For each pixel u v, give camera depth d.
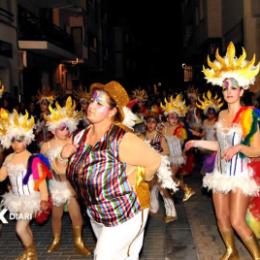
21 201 5.22
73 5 26.84
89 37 36.81
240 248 5.86
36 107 11.20
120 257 3.70
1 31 17.88
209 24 25.34
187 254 5.84
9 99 10.56
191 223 7.20
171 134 8.27
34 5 24.09
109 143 3.52
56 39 25.75
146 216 3.76
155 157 3.59
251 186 4.76
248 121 4.74
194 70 37.06
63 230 7.07
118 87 3.64
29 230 5.54
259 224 5.14
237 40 19.72
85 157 3.54
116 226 3.59
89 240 6.52
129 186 3.59
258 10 17.45
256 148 4.70
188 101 13.24
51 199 5.77
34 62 22.98
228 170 4.87
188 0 38.06
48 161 5.32
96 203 3.58
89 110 3.61
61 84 28.97
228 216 5.18
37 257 5.90
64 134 5.82
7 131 5.24
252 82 4.84
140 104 11.42
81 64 34.62
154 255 5.84
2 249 6.30
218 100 10.25
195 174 11.46
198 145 5.19
